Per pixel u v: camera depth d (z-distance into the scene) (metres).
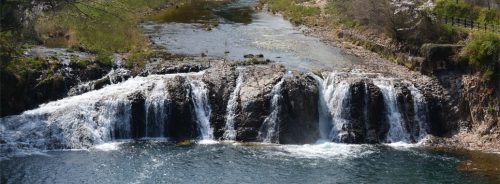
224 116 48.59
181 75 51.59
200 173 40.50
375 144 47.44
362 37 65.75
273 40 66.31
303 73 51.69
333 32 71.50
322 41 66.88
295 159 43.34
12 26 48.56
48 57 52.03
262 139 47.41
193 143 46.53
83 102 47.56
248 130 47.62
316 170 41.34
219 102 49.09
